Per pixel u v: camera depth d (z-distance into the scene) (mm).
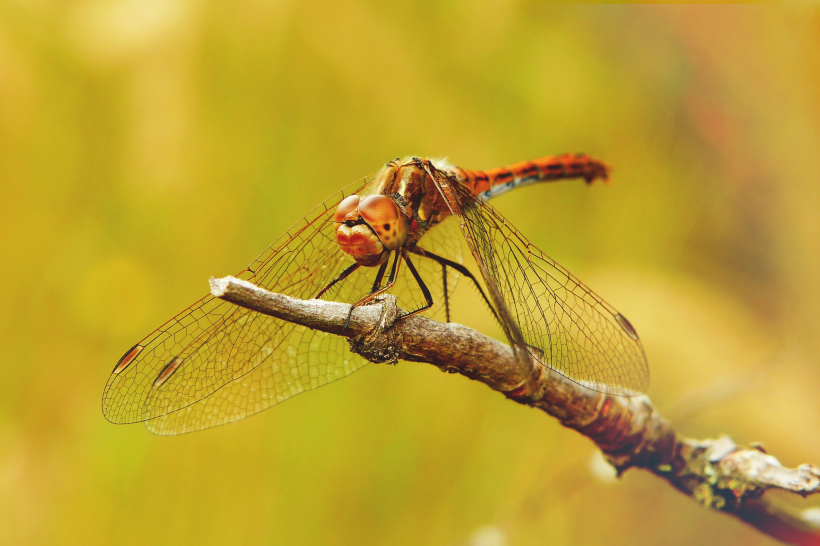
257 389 415
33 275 445
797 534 411
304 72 450
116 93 447
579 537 458
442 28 466
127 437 439
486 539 433
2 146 445
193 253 446
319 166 450
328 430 441
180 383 412
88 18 447
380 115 454
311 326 401
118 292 446
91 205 447
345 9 452
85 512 437
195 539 438
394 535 442
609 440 408
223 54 447
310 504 440
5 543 435
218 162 447
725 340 489
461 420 446
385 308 403
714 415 454
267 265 416
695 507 480
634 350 412
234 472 439
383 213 413
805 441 452
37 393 443
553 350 408
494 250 415
